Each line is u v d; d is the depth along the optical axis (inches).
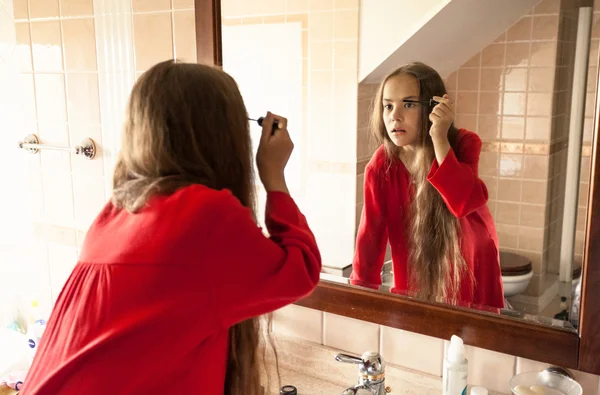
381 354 49.2
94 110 62.1
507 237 42.1
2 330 71.7
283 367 53.2
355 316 48.8
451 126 43.5
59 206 67.7
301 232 35.5
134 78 58.9
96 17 59.4
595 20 36.5
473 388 41.8
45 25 63.4
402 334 47.9
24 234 73.5
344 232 49.4
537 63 39.1
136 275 32.4
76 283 35.3
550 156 39.3
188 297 32.1
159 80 34.3
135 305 32.4
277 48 50.0
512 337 42.0
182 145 34.0
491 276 43.1
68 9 61.3
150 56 57.3
